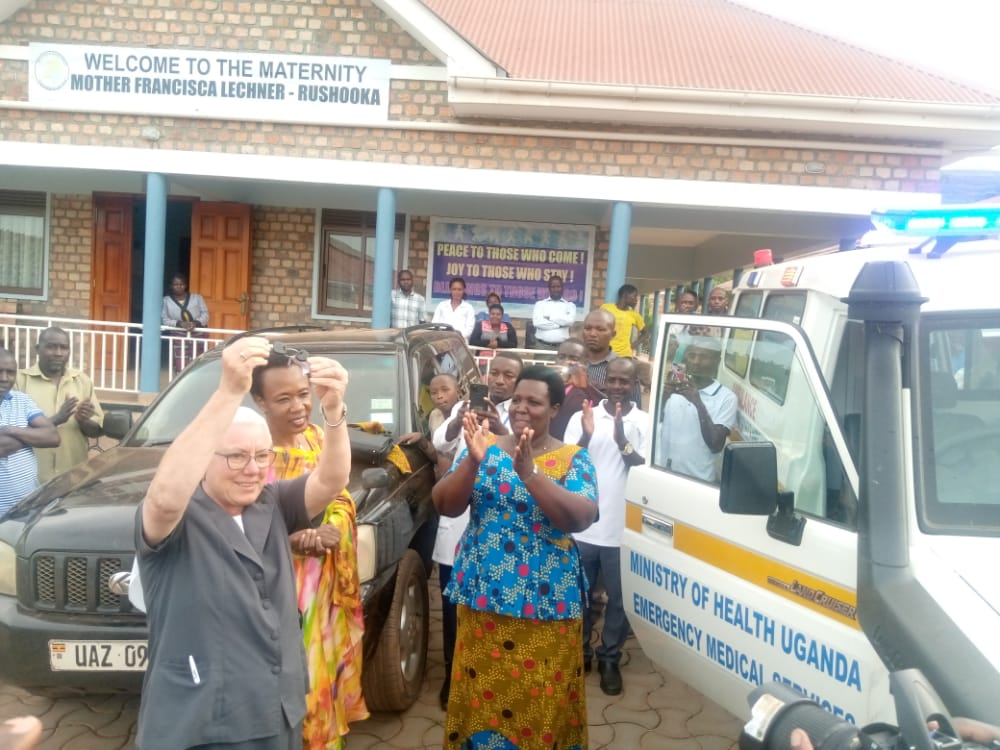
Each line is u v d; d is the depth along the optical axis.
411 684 3.75
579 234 11.53
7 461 4.09
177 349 10.81
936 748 1.30
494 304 10.45
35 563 3.05
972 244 2.70
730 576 2.66
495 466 2.78
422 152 9.51
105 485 3.41
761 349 2.80
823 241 11.82
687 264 16.34
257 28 9.46
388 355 4.50
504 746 2.77
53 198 11.70
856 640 2.13
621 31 11.77
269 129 9.59
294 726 2.11
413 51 9.42
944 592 1.91
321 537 2.57
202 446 1.88
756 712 1.60
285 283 11.76
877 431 2.14
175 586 1.99
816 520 2.37
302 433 2.74
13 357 4.17
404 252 11.62
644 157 9.37
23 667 3.00
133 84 9.52
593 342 5.00
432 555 4.05
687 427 3.12
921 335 2.27
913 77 10.27
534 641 2.75
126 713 3.65
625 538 3.32
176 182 10.51
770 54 11.05
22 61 9.57
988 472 2.16
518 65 9.74
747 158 9.33
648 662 4.44
